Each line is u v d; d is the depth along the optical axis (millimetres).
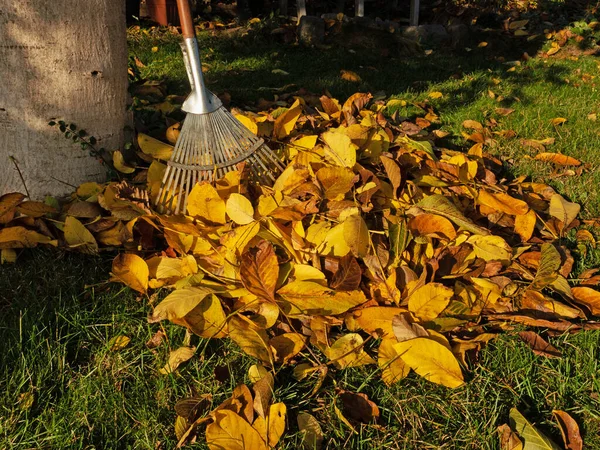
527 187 2385
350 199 2006
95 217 1962
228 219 1945
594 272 1944
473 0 5840
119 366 1563
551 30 5121
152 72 3779
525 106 3324
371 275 1804
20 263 1912
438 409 1506
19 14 1869
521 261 1933
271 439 1383
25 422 1409
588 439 1439
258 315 1660
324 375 1535
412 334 1563
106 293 1779
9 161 2021
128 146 2199
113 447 1395
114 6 2062
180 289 1624
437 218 1877
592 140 2857
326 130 2484
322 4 6047
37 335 1612
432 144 2645
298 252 1818
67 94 2002
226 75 3807
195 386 1538
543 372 1591
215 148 2016
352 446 1407
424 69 4109
